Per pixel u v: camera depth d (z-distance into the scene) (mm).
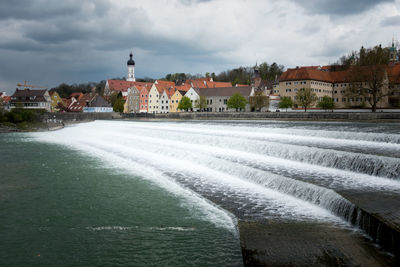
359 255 12117
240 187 22938
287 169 24781
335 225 15305
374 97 88188
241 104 123188
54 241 15633
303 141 35375
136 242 15312
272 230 14859
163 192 23266
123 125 79438
